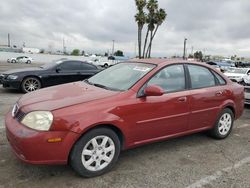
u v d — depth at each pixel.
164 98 4.14
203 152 4.60
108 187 3.35
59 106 3.38
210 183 3.56
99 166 3.61
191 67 4.77
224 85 5.21
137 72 4.32
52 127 3.22
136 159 4.20
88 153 3.49
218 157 4.42
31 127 3.25
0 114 6.35
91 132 3.45
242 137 5.50
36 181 3.40
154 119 4.03
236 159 4.37
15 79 9.47
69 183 3.39
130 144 3.88
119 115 3.65
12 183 3.33
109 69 5.01
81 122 3.34
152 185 3.44
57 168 3.75
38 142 3.17
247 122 6.76
